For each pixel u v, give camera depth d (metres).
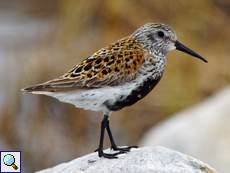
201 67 14.52
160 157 6.39
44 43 16.34
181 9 16.05
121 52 7.11
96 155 7.03
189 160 6.41
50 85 6.72
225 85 14.19
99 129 13.77
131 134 13.48
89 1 15.77
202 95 14.01
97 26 15.73
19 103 14.25
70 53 15.10
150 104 13.71
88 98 6.89
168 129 10.72
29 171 13.32
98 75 6.85
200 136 9.96
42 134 13.80
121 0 15.62
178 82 14.02
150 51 7.39
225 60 15.10
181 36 15.81
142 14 15.71
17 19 20.14
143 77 7.09
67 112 14.03
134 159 6.34
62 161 13.42
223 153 9.45
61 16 16.38
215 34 16.16
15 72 15.01
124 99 7.05
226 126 9.92
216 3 16.84
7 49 17.22
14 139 13.80
